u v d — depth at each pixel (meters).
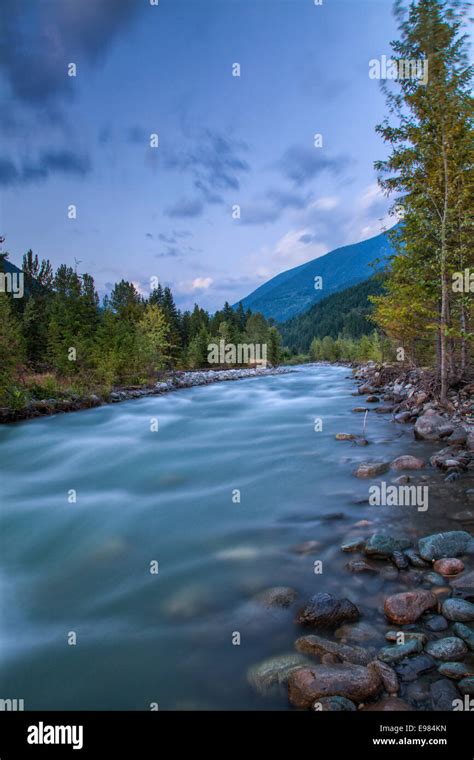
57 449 11.28
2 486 8.31
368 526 5.81
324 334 192.75
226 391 26.52
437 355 15.12
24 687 3.37
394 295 16.19
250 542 5.59
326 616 3.83
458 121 11.13
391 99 11.80
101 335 27.20
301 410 17.48
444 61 10.64
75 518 6.59
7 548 5.64
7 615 4.25
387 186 12.88
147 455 10.45
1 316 17.38
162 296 63.72
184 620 4.06
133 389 24.91
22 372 19.28
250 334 74.75
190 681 3.33
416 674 3.17
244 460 9.66
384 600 4.07
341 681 3.05
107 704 3.18
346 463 8.92
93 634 3.94
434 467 8.20
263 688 3.19
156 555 5.37
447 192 11.65
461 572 4.48
